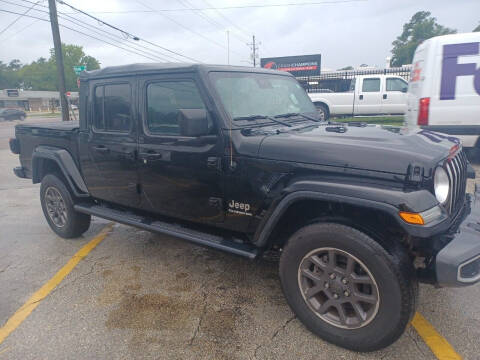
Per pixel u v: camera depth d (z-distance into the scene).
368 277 2.31
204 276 3.58
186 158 3.04
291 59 30.19
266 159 2.65
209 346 2.58
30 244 4.46
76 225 4.41
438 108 6.98
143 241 4.47
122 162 3.56
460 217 2.57
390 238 2.30
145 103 3.28
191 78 2.96
